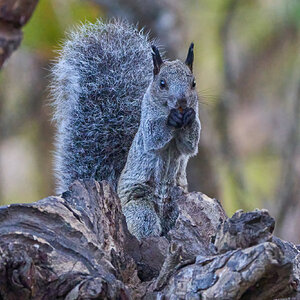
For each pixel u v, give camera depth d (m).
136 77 11.51
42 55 14.68
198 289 5.73
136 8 16.31
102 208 6.98
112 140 11.27
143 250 7.27
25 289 5.70
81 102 11.36
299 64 21.23
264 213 5.91
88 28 11.93
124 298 5.95
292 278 5.84
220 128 18.05
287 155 18.14
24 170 19.53
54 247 6.11
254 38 21.31
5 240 5.94
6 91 18.53
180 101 9.65
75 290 5.75
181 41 16.84
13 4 4.08
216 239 6.05
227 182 18.38
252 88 21.88
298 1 19.78
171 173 10.09
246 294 5.65
